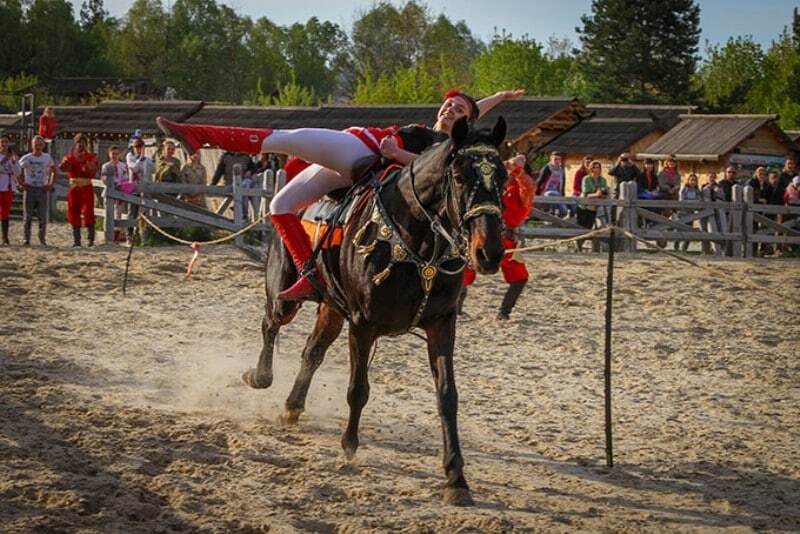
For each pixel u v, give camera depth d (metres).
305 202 7.39
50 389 8.55
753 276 18.38
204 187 20.44
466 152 5.93
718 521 6.34
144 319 12.35
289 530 5.77
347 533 5.78
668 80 67.44
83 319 12.15
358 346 6.85
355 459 7.18
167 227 20.34
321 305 7.89
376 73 109.69
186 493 6.20
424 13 110.12
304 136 7.22
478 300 14.73
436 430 8.20
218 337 11.59
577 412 8.95
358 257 6.61
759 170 24.16
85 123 46.31
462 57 108.25
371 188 6.82
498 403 9.18
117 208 20.45
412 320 6.57
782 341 12.59
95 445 7.00
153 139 42.72
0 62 101.50
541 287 16.11
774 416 9.11
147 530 5.62
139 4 113.75
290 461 7.01
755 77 71.75
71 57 105.12
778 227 22.42
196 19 117.62
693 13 67.50
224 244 20.28
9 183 19.91
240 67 118.19
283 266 7.86
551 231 21.48
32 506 5.83
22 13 104.25
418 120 38.88
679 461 7.59
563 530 6.01
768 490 6.98
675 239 21.83
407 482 6.77
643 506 6.57
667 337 12.61
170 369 9.89
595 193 22.19
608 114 43.75
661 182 24.36
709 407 9.34
